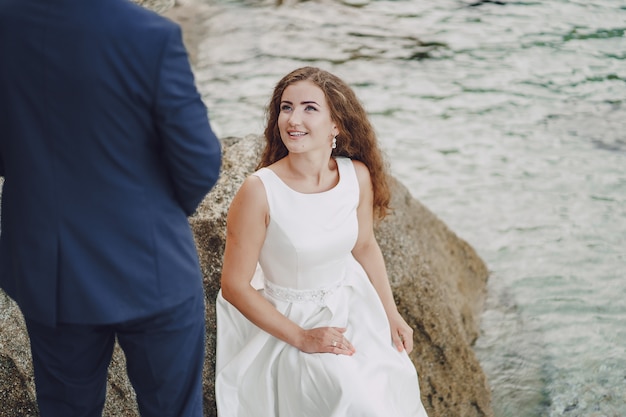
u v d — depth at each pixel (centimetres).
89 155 203
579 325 464
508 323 466
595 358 439
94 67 195
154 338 222
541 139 650
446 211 563
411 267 378
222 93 692
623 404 411
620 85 720
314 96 267
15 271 213
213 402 306
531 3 872
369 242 298
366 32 811
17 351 283
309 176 273
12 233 212
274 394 271
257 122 644
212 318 316
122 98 198
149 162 210
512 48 784
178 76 200
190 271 221
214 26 797
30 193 206
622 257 521
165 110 200
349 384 258
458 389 376
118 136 202
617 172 611
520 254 524
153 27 198
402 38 802
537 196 584
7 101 203
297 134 266
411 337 293
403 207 418
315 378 262
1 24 199
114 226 207
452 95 709
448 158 625
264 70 733
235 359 272
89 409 238
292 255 269
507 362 436
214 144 210
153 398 234
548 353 442
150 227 211
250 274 270
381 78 733
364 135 282
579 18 837
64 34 195
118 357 295
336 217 272
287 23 817
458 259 472
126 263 209
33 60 197
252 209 265
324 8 849
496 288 493
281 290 277
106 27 195
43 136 202
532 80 730
